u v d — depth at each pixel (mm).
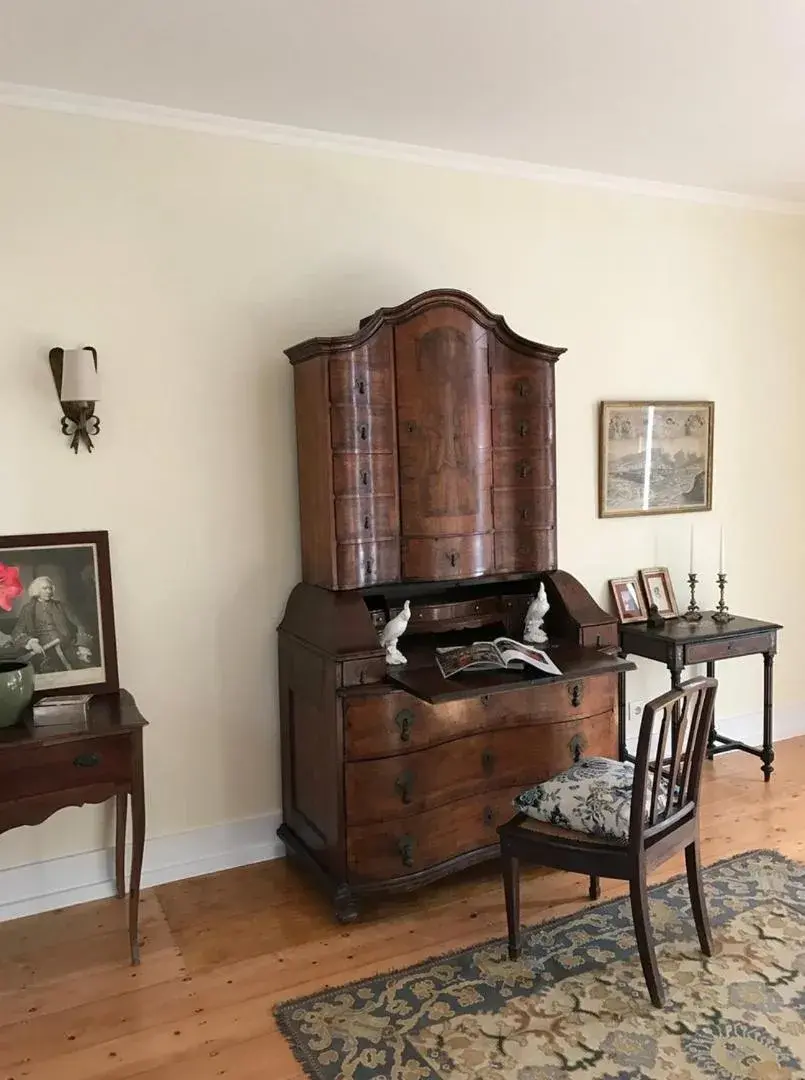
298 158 3082
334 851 2713
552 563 3229
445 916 2713
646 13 2299
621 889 2857
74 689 2766
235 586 3076
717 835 3229
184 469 2973
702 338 3996
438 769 2766
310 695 2836
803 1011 2178
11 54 2455
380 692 2654
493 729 2857
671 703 2188
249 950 2549
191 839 3043
